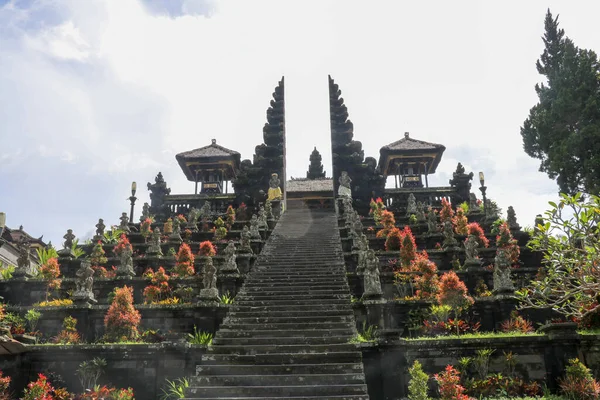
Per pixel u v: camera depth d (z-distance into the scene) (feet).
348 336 48.62
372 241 90.53
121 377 49.93
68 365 50.57
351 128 148.87
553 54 96.53
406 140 153.28
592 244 32.55
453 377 41.24
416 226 100.68
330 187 160.86
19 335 51.90
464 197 132.57
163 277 69.15
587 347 46.37
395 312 59.72
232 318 53.67
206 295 61.52
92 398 44.91
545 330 48.06
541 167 91.20
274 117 155.94
